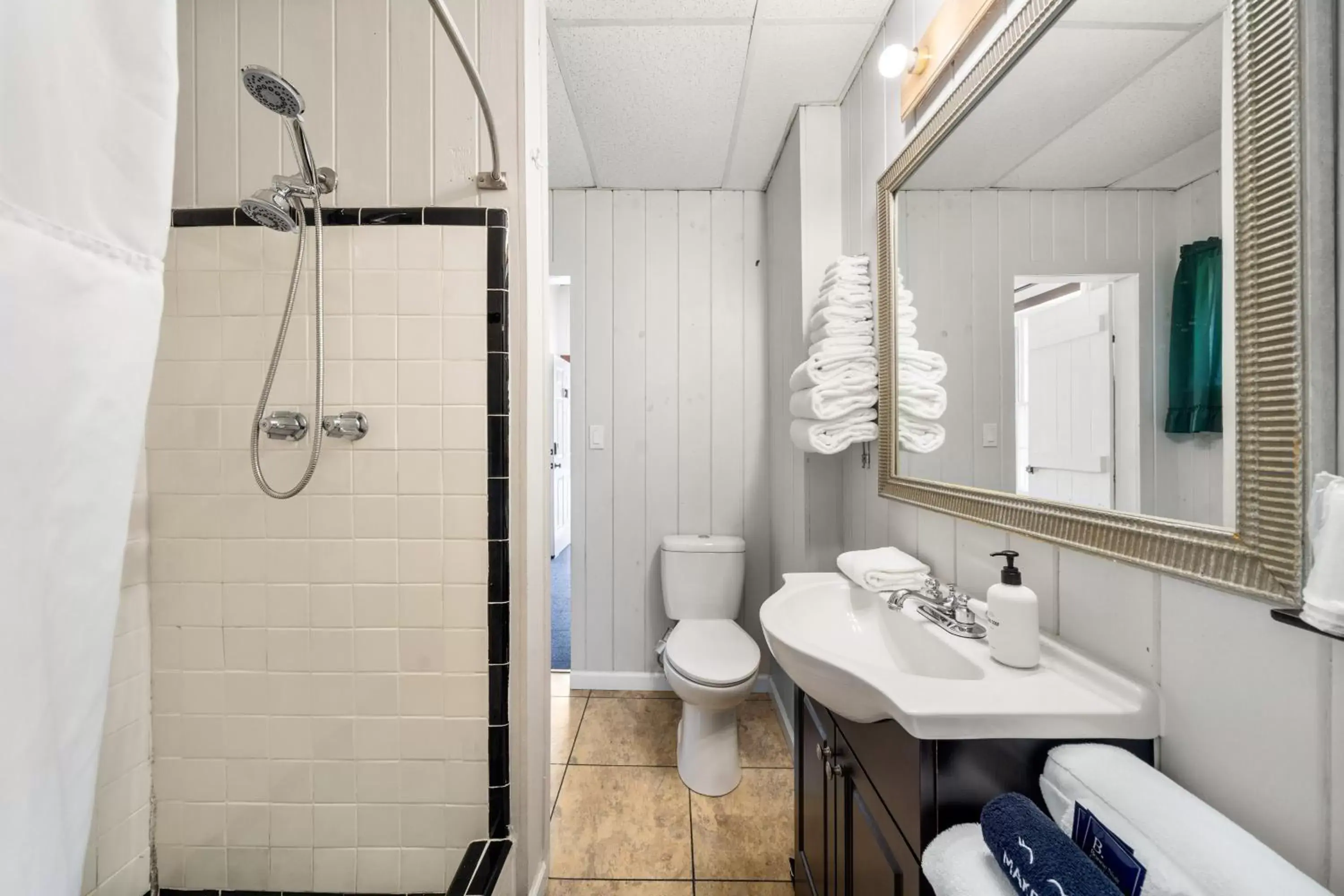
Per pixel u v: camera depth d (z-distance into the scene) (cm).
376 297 102
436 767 103
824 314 137
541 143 116
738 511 219
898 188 124
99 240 32
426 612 103
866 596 113
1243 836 43
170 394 102
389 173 104
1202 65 53
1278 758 47
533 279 108
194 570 102
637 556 219
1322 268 43
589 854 132
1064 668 69
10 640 27
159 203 35
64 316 30
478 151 104
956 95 96
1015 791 59
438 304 102
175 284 102
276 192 87
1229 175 50
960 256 99
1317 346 43
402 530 103
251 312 102
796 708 117
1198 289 53
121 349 33
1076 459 70
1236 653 50
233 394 102
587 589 219
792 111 166
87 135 31
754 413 219
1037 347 78
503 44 104
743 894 121
